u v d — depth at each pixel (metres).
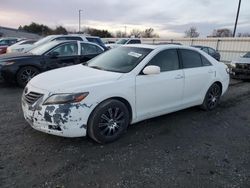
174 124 4.63
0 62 6.97
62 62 7.75
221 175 3.02
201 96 5.23
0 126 4.14
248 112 5.68
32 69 7.22
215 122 4.88
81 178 2.81
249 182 2.90
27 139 3.70
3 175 2.80
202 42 27.42
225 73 5.79
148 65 4.13
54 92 3.31
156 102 4.26
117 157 3.30
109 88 3.57
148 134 4.11
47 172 2.89
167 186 2.74
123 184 2.74
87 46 8.32
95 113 3.46
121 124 3.80
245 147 3.83
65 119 3.24
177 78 4.51
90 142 3.69
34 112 3.36
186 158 3.38
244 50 23.69
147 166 3.12
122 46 4.93
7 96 6.14
